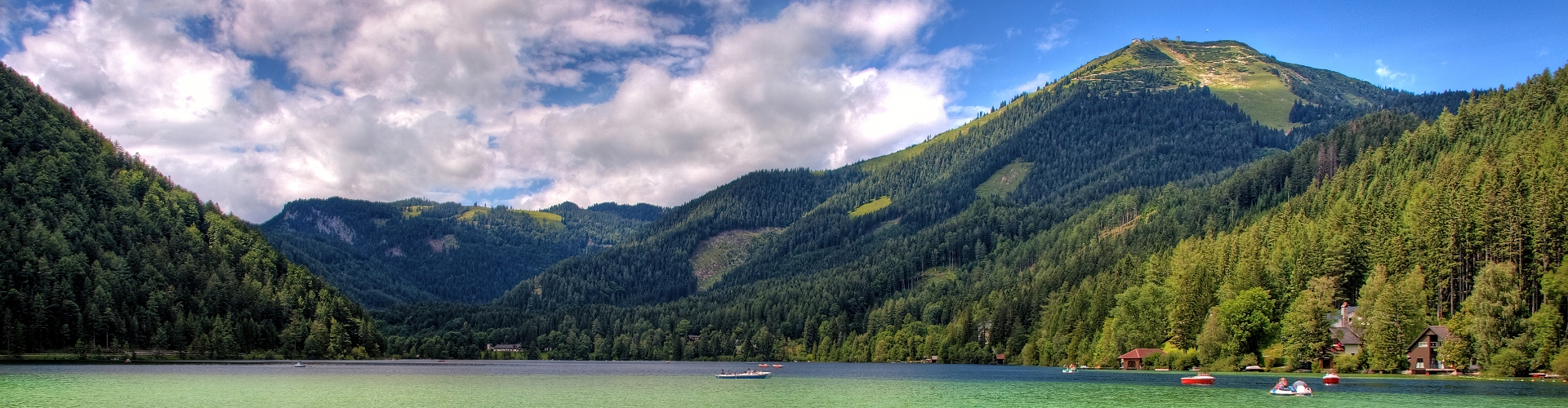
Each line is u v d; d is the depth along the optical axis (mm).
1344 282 170625
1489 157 176625
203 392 119375
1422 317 141500
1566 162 153375
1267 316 165500
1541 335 124938
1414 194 178125
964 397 120375
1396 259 159625
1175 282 187500
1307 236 185000
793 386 148250
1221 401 105562
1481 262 151375
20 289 199125
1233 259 190000
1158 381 146500
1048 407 102438
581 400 118375
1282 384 112125
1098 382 146125
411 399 116562
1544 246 141375
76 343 199125
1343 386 119000
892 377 179750
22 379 137875
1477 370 134500
